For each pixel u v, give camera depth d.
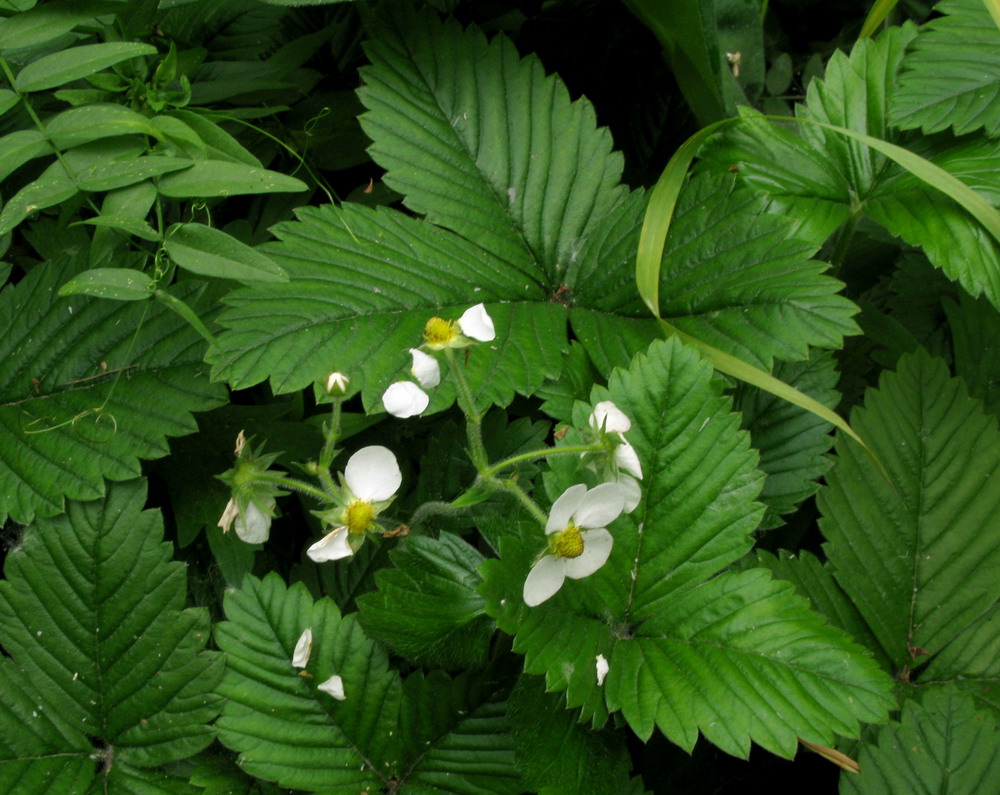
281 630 0.37
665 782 0.42
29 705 0.37
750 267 0.40
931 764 0.39
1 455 0.38
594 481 0.38
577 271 0.42
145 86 0.39
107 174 0.37
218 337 0.38
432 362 0.37
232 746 0.37
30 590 0.37
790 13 0.59
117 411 0.38
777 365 0.43
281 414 0.41
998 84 0.43
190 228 0.37
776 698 0.36
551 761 0.37
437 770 0.38
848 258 0.50
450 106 0.42
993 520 0.42
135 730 0.37
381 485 0.37
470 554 0.38
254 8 0.46
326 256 0.39
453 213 0.42
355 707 0.37
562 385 0.40
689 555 0.38
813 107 0.44
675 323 0.41
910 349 0.47
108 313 0.39
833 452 0.44
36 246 0.40
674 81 0.49
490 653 0.39
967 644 0.41
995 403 0.46
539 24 0.49
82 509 0.37
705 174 0.42
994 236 0.41
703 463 0.38
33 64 0.37
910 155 0.41
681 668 0.37
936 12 0.53
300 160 0.43
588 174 0.43
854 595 0.41
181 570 0.37
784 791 0.42
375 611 0.37
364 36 0.47
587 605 0.37
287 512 0.41
